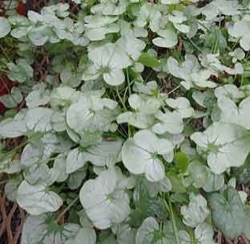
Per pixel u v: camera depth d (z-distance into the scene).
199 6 0.59
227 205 0.37
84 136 0.38
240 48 0.50
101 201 0.35
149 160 0.36
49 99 0.43
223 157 0.37
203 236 0.36
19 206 0.39
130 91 0.43
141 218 0.35
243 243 0.39
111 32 0.48
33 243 0.36
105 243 0.36
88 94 0.42
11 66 0.49
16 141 0.44
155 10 0.51
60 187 0.39
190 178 0.37
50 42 0.48
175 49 0.50
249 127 0.40
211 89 0.45
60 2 0.59
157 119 0.39
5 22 0.50
